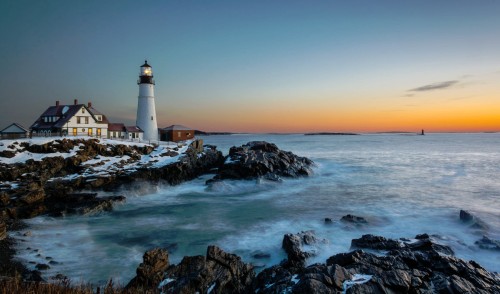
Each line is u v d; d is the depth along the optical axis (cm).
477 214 2577
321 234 2144
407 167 5619
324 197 3350
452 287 1205
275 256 1803
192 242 2056
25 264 1605
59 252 1838
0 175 2897
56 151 3591
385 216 2583
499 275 1403
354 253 1482
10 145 3434
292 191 3675
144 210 2838
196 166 4553
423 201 3105
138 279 1309
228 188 3681
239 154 4634
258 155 4612
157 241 2064
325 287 1171
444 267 1383
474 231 2191
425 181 4228
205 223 2462
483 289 1222
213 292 1272
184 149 4853
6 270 1489
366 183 4125
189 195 3453
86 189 3127
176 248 1945
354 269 1327
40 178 3042
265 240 2067
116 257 1794
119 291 1000
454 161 6594
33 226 2238
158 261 1395
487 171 5078
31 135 4162
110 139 4522
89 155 3806
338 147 11956
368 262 1414
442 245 1742
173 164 3981
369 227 2292
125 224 2417
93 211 2609
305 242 1844
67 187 2948
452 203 3003
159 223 2456
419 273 1309
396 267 1377
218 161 5241
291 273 1424
